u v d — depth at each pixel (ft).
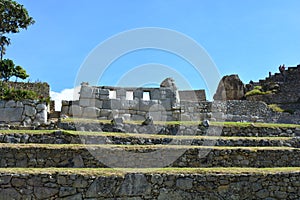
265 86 118.73
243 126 58.85
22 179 33.47
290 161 45.93
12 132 47.06
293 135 59.11
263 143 51.42
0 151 40.04
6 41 91.61
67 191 33.94
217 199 36.09
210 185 36.17
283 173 37.52
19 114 58.13
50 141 46.70
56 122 54.80
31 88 81.82
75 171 35.12
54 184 33.88
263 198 36.83
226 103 81.05
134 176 35.12
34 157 40.57
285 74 121.49
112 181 34.63
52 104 68.18
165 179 35.60
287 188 37.37
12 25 87.76
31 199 33.40
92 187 34.24
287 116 83.82
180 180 35.78
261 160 45.47
